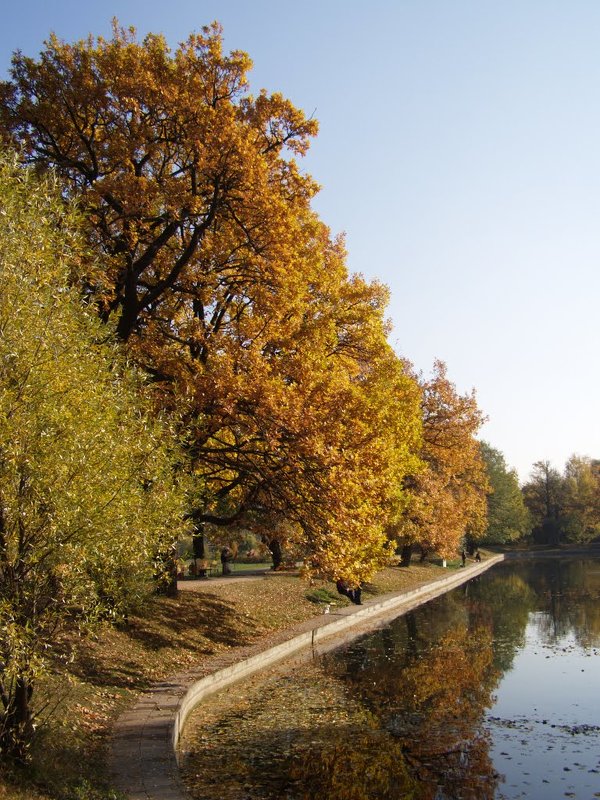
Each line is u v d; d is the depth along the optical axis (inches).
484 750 510.9
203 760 479.2
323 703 650.2
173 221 745.0
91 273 531.5
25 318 347.6
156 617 799.7
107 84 717.9
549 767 474.6
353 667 831.7
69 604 353.4
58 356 356.5
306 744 520.4
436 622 1269.7
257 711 616.4
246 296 815.7
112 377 430.9
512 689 717.9
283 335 772.6
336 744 521.7
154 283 838.5
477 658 896.3
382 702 658.8
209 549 2015.3
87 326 409.4
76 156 773.3
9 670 308.5
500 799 416.2
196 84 717.9
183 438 504.1
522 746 521.0
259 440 724.0
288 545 771.4
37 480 332.8
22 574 342.3
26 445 333.4
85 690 530.3
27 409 337.7
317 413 715.4
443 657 903.7
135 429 413.4
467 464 2113.7
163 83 718.5
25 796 297.3
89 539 342.0
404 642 1033.5
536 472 5177.2
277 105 768.9
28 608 341.1
